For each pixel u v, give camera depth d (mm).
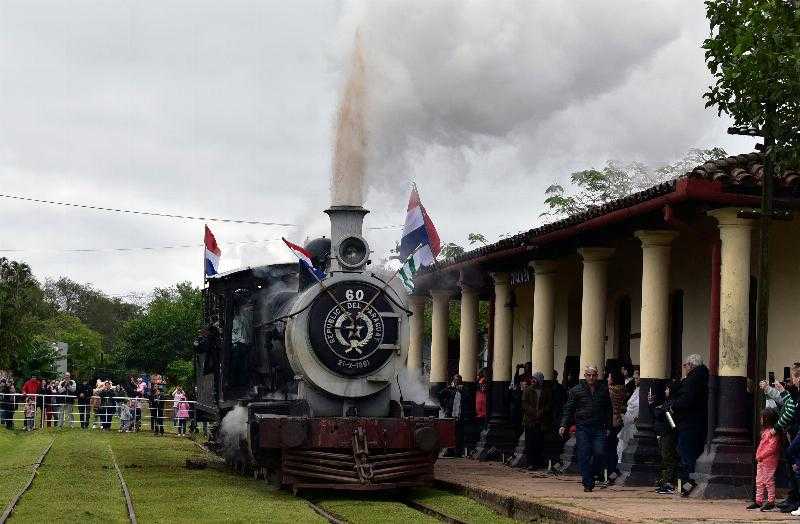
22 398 35469
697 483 13805
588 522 11125
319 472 14789
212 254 21719
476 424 22938
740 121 12453
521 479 16188
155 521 11719
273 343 16516
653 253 15680
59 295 123125
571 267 22969
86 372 76000
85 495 14000
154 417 33281
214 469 18938
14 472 17234
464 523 12102
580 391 14250
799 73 11578
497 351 21969
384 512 13086
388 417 15508
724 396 14070
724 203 13945
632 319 20000
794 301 15367
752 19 11828
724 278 14180
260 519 12031
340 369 15211
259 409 15312
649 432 15477
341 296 15352
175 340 69250
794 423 12344
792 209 13984
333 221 15812
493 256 20703
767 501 12383
